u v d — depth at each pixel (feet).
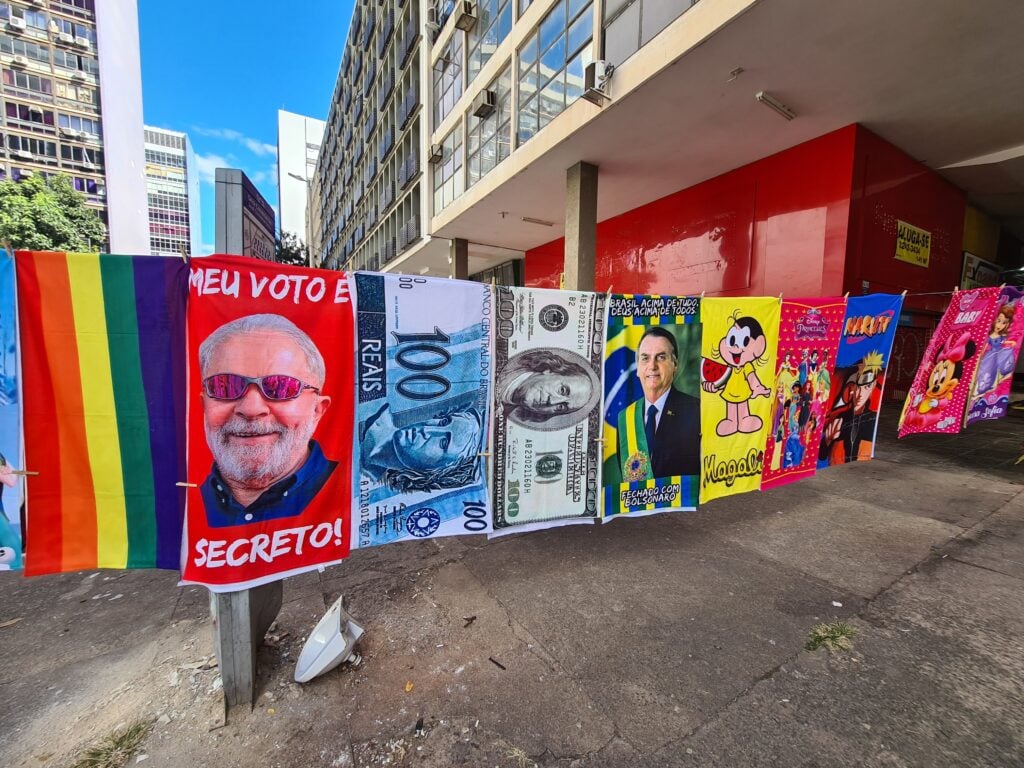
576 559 11.36
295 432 7.47
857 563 11.07
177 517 6.93
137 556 6.84
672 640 8.29
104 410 6.58
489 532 9.66
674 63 20.71
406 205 70.54
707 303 11.64
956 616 8.93
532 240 55.47
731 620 8.87
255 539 7.19
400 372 8.48
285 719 6.64
